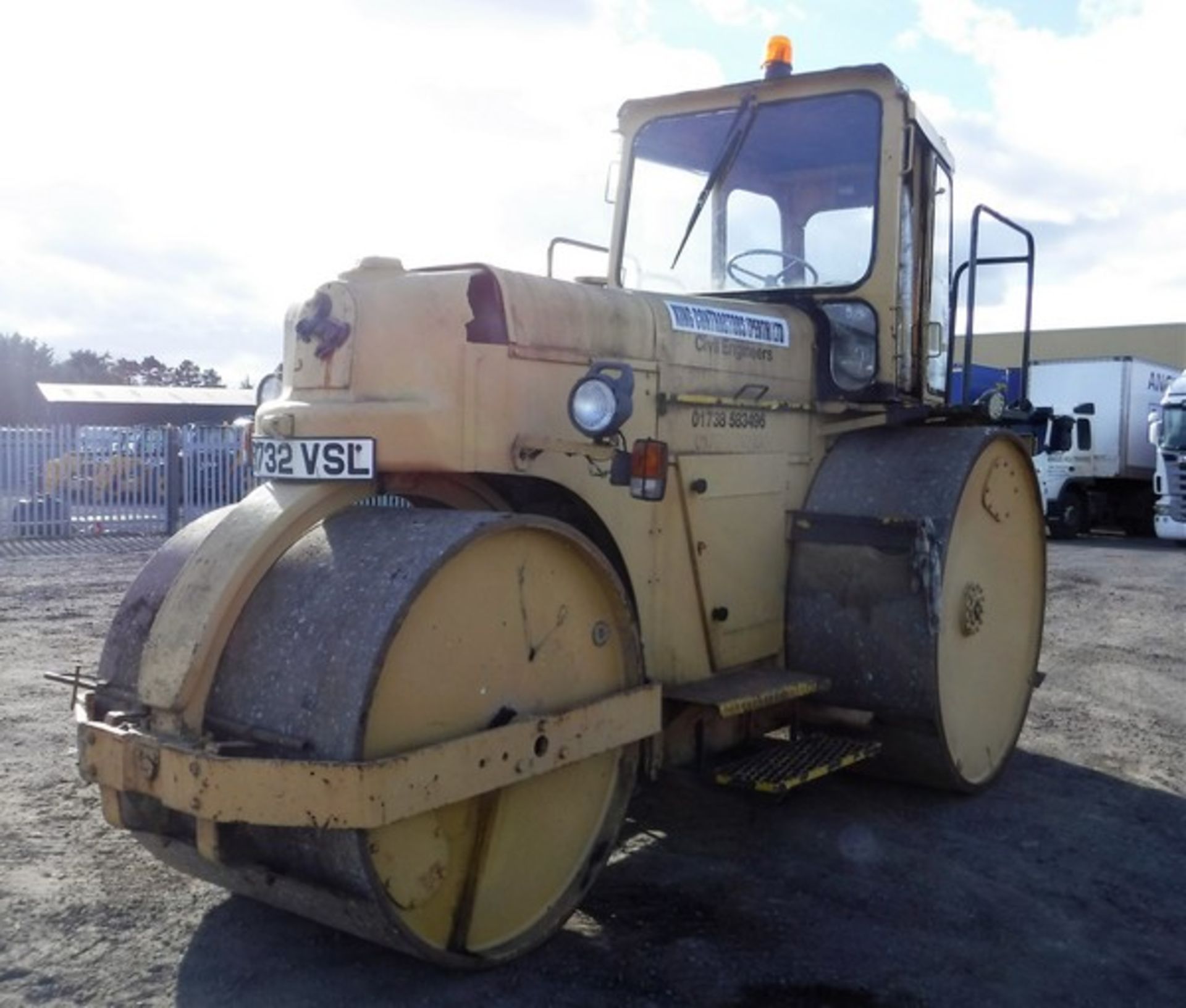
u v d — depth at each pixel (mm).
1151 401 21812
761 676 4492
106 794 3344
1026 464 5531
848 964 3496
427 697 3115
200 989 3227
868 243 4902
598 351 3945
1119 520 21906
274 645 3125
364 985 3250
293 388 3721
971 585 5035
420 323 3486
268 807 2875
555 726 3346
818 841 4504
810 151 5023
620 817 3748
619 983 3318
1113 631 9648
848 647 4684
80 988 3230
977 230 5293
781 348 4809
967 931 3760
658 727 3725
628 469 3639
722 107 5223
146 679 3205
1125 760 5793
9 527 15984
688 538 4336
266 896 3262
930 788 5156
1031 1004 3301
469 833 3285
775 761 4375
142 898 3801
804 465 4980
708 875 4141
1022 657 5617
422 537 3195
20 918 3648
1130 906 3998
